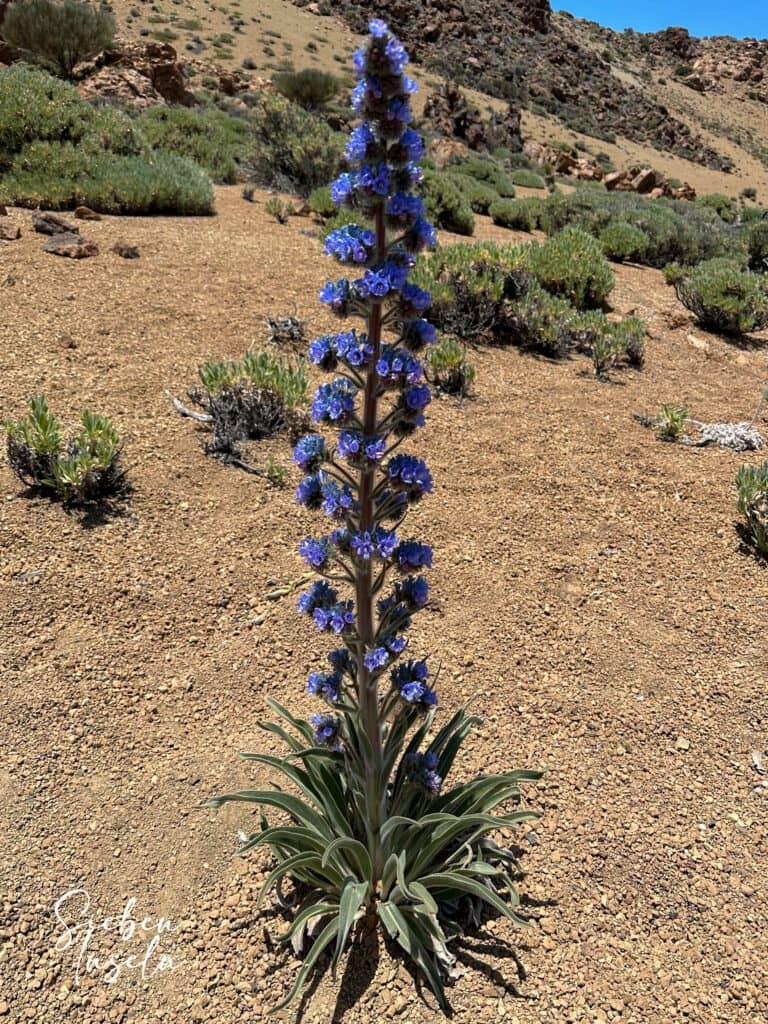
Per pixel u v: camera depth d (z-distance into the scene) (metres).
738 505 6.54
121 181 13.14
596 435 8.02
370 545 2.57
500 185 31.25
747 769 4.23
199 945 3.25
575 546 6.08
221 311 9.30
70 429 6.42
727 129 105.81
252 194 16.72
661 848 3.73
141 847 3.60
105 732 4.14
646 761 4.23
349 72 62.25
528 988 3.10
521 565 5.79
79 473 5.59
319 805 3.31
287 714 3.48
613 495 6.86
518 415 8.30
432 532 6.08
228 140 22.77
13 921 3.26
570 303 12.11
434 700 2.82
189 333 8.63
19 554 5.19
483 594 5.45
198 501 6.06
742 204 61.16
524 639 5.07
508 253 10.92
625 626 5.27
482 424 7.98
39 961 3.15
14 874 3.42
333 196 2.43
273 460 6.72
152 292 9.54
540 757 4.19
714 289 12.73
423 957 2.99
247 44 63.09
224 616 5.03
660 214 21.36
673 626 5.30
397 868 2.78
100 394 7.14
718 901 3.50
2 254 9.81
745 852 3.74
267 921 3.35
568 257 12.56
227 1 73.50
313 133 19.09
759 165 92.62
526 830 3.78
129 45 29.78
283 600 5.21
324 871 3.17
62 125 14.48
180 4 68.69
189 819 3.75
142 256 10.78
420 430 7.64
